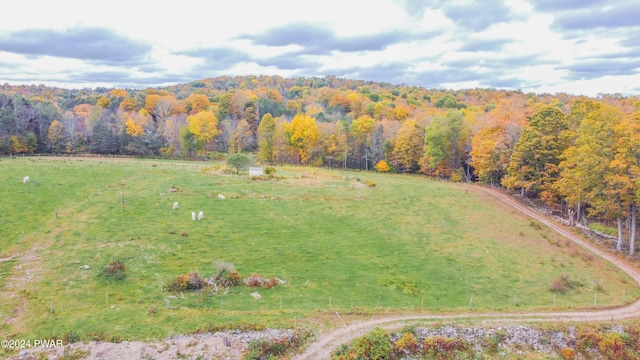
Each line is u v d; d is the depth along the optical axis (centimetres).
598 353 3325
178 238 4972
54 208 5750
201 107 16950
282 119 14175
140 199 6294
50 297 3503
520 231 6097
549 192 7225
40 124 11719
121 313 3284
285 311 3478
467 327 3400
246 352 2959
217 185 7569
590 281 4538
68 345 2884
